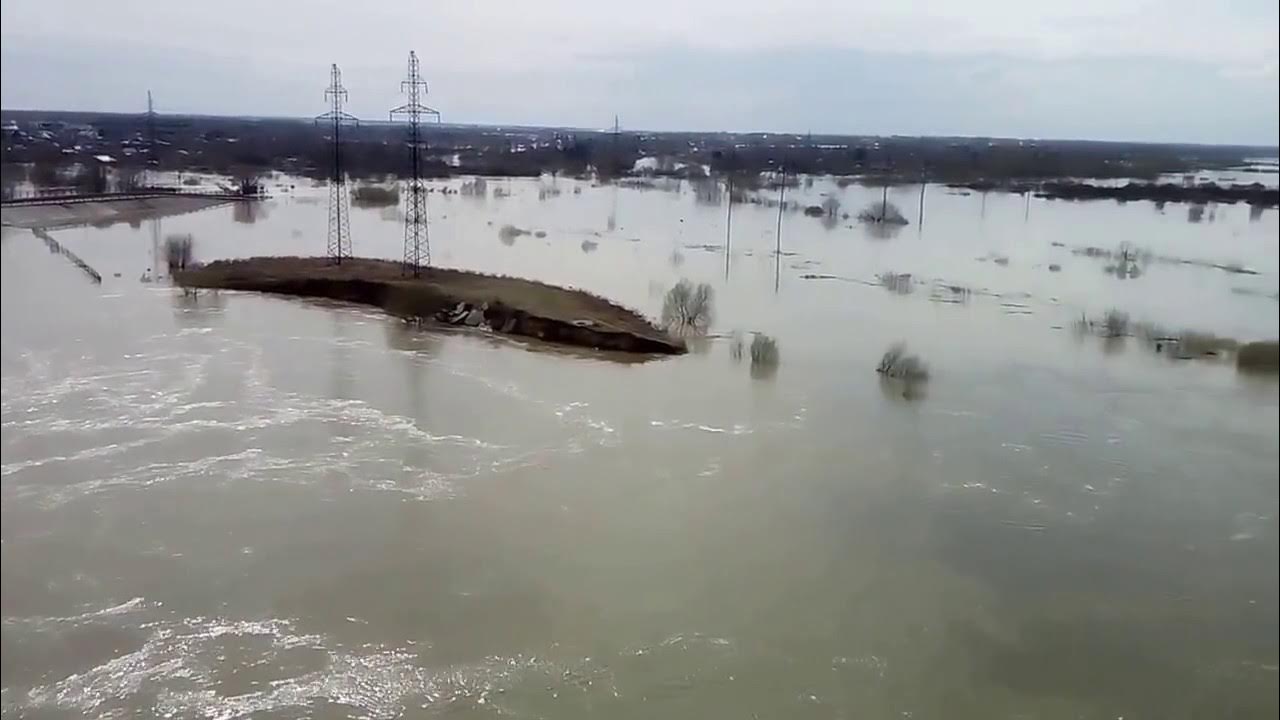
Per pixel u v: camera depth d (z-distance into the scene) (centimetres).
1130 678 1614
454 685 1579
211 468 2388
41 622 1719
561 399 2986
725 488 2314
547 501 2230
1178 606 1830
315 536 2042
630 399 2995
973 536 2088
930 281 4962
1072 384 3169
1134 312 4225
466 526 2102
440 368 3344
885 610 1798
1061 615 1791
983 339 3791
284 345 3628
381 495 2248
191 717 1495
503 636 1705
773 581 1891
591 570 1923
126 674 1591
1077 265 5484
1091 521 2161
